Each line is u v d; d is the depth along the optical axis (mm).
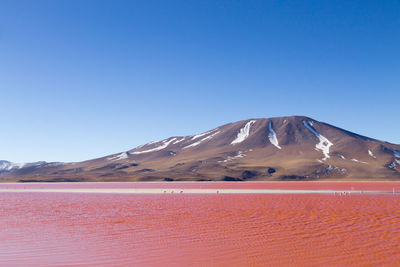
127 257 16609
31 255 17062
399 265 14891
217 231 22781
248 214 31234
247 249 17797
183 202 45094
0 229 24203
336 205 38719
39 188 98000
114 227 24812
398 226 23906
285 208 36000
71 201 48344
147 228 24250
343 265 14945
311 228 23438
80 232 22922
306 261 15539
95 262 15812
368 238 20062
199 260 15945
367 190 71875
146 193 67500
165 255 16875
